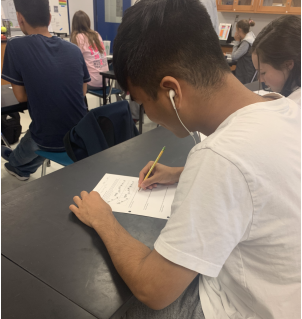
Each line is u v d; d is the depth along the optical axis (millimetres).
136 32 543
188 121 615
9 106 1802
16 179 2305
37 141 1866
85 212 759
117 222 721
